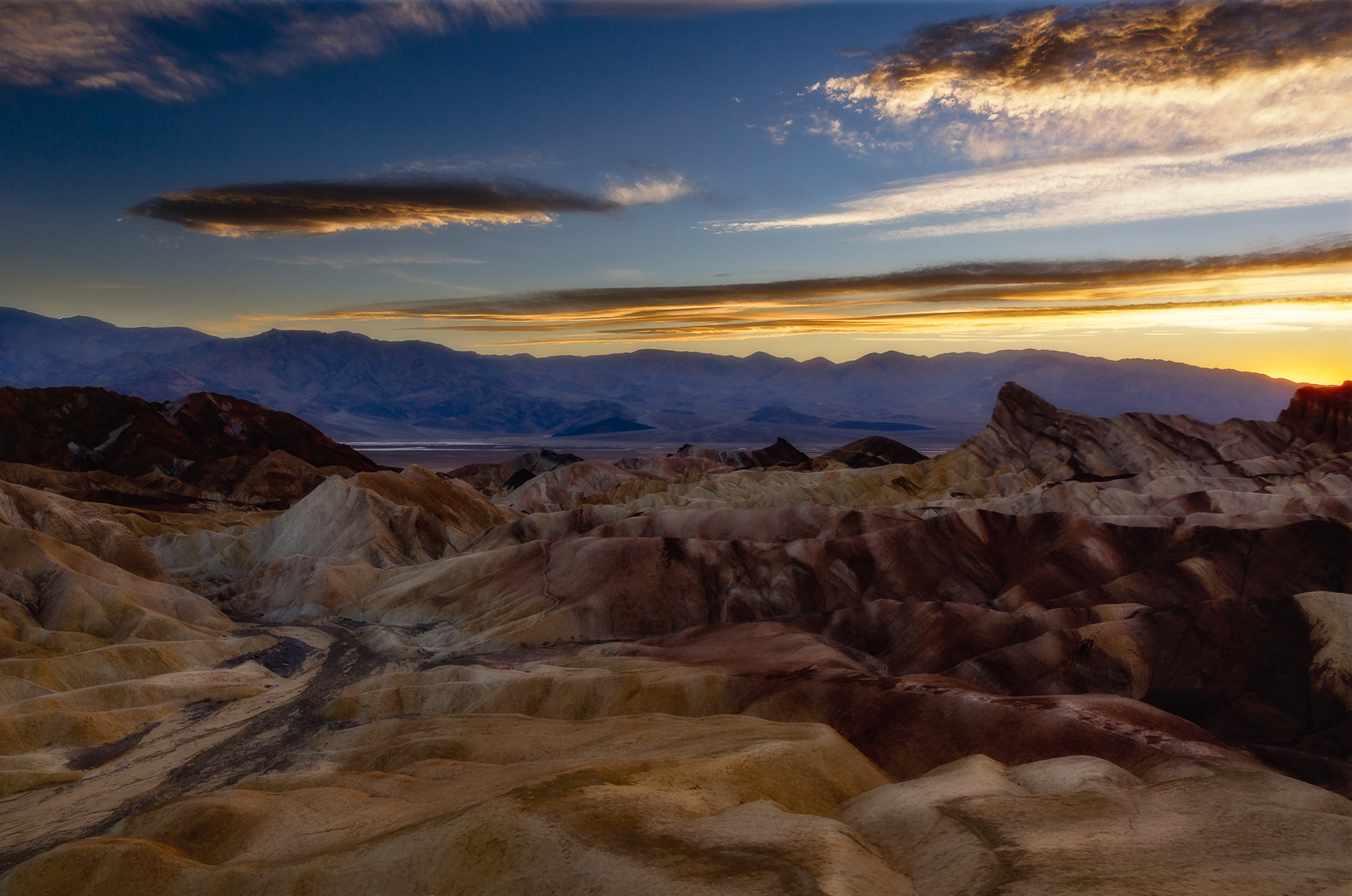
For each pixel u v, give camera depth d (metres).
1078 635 78.81
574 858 29.66
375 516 156.38
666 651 90.12
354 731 69.69
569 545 122.31
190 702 84.44
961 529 119.12
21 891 35.66
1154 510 141.12
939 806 35.81
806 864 28.09
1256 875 26.38
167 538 157.75
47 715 73.25
